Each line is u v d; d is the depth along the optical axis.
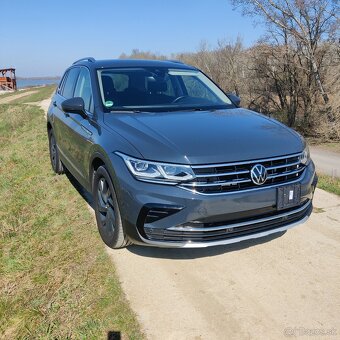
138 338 2.71
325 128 10.95
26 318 2.96
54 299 3.14
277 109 14.34
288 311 2.97
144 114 3.94
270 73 13.80
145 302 3.07
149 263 3.60
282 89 13.66
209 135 3.35
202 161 3.04
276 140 3.44
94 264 3.59
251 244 3.96
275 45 12.98
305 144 3.74
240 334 2.75
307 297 3.14
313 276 3.42
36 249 3.97
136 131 3.44
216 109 4.35
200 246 3.08
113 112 4.02
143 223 3.13
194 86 4.83
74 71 5.59
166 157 3.07
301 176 3.47
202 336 2.73
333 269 3.53
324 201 5.18
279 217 3.34
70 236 4.17
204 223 3.07
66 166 5.36
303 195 3.47
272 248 3.88
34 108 18.11
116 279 3.35
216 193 3.04
